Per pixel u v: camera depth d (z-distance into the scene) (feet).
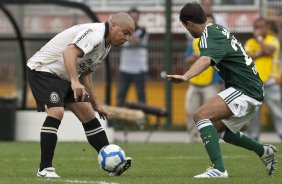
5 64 197.16
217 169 94.27
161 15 221.05
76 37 93.20
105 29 94.63
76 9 184.85
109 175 98.22
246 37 216.74
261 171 109.19
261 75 182.39
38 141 182.29
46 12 187.83
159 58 220.23
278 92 184.75
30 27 188.96
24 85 190.70
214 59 93.35
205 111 94.79
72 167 114.83
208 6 189.06
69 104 100.27
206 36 94.79
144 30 212.64
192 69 92.02
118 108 184.34
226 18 217.56
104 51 96.37
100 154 97.66
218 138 94.58
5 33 192.03
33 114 186.09
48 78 96.12
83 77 100.63
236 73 95.25
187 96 179.73
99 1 227.20
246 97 94.99
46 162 95.91
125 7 225.76
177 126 220.02
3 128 183.42
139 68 209.26
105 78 187.52
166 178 94.38
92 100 101.91
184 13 96.58
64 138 182.29
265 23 181.88
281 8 216.74
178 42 217.97
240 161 126.52
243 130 202.90
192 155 139.95
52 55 96.48
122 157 97.40
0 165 117.91
